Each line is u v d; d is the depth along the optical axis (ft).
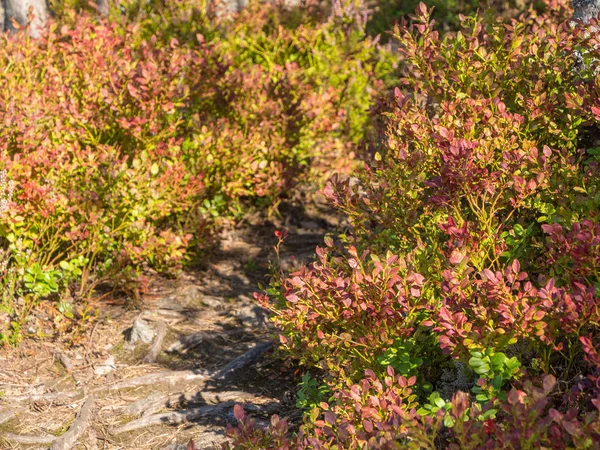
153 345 5.41
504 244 4.03
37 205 5.44
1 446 4.57
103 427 4.73
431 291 4.09
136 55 6.32
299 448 3.62
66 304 5.49
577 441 3.05
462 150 4.08
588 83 4.43
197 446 4.54
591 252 3.66
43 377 5.12
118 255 5.84
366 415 3.62
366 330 4.12
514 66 4.65
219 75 6.68
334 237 6.77
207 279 6.31
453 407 3.31
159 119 6.13
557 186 4.21
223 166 6.46
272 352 5.32
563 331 3.85
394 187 4.49
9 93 5.89
